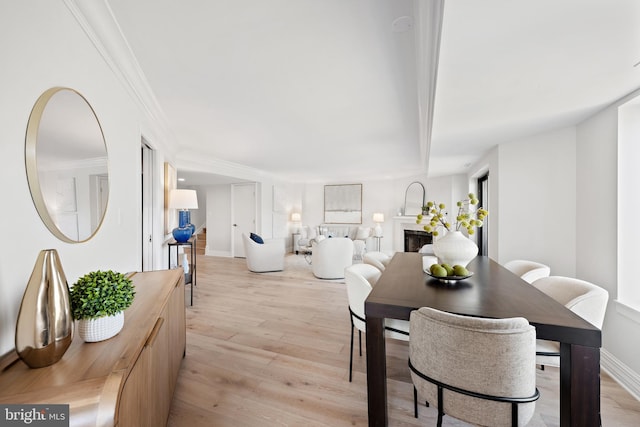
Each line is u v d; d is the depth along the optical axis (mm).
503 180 3047
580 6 995
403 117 2941
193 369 1998
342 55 1778
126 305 1010
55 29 1153
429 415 1569
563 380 1128
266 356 2186
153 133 2803
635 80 1604
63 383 729
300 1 1317
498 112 2133
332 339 2490
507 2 985
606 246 2047
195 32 1551
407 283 1729
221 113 2812
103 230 1596
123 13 1394
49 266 810
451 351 1040
